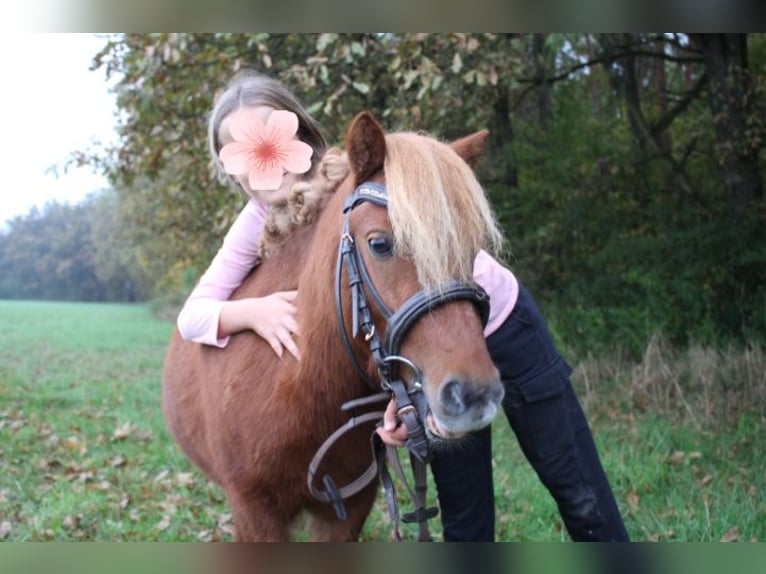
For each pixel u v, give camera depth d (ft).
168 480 15.90
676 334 22.59
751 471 14.83
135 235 54.39
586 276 25.00
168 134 18.98
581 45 25.96
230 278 8.52
